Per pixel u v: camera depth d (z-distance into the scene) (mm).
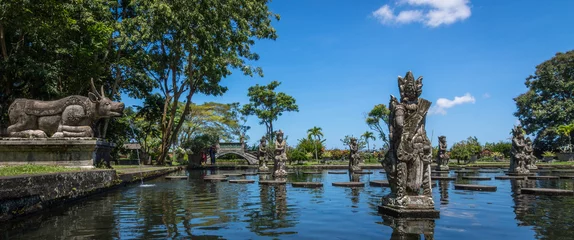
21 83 16375
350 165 19688
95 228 4805
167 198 8023
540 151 38969
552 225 4922
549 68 37469
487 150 40625
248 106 49344
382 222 5164
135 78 22891
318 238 4230
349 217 5559
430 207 5652
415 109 5910
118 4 22094
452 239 4195
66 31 14711
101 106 10242
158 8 18922
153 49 23219
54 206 6531
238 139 48562
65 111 10039
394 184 5930
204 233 4477
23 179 5574
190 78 23609
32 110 10008
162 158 24656
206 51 21156
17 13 12070
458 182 12305
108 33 17844
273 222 5176
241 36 22656
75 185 7484
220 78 24922
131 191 9602
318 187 10539
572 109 35406
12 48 15477
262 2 24625
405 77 6027
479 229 4699
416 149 5758
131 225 4984
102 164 10602
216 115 47938
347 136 48281
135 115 28844
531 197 7883
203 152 35531
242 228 4766
